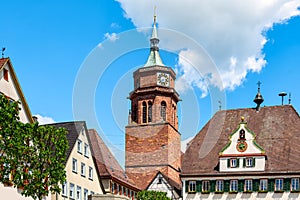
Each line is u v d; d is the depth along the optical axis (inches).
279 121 2501.2
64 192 1769.2
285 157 2320.4
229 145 2359.7
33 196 1054.4
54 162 1072.2
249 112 2591.0
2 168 959.0
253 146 2327.8
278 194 2252.7
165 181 2401.6
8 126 923.4
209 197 2336.4
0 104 930.7
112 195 1456.7
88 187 1980.8
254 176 2298.2
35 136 1029.8
